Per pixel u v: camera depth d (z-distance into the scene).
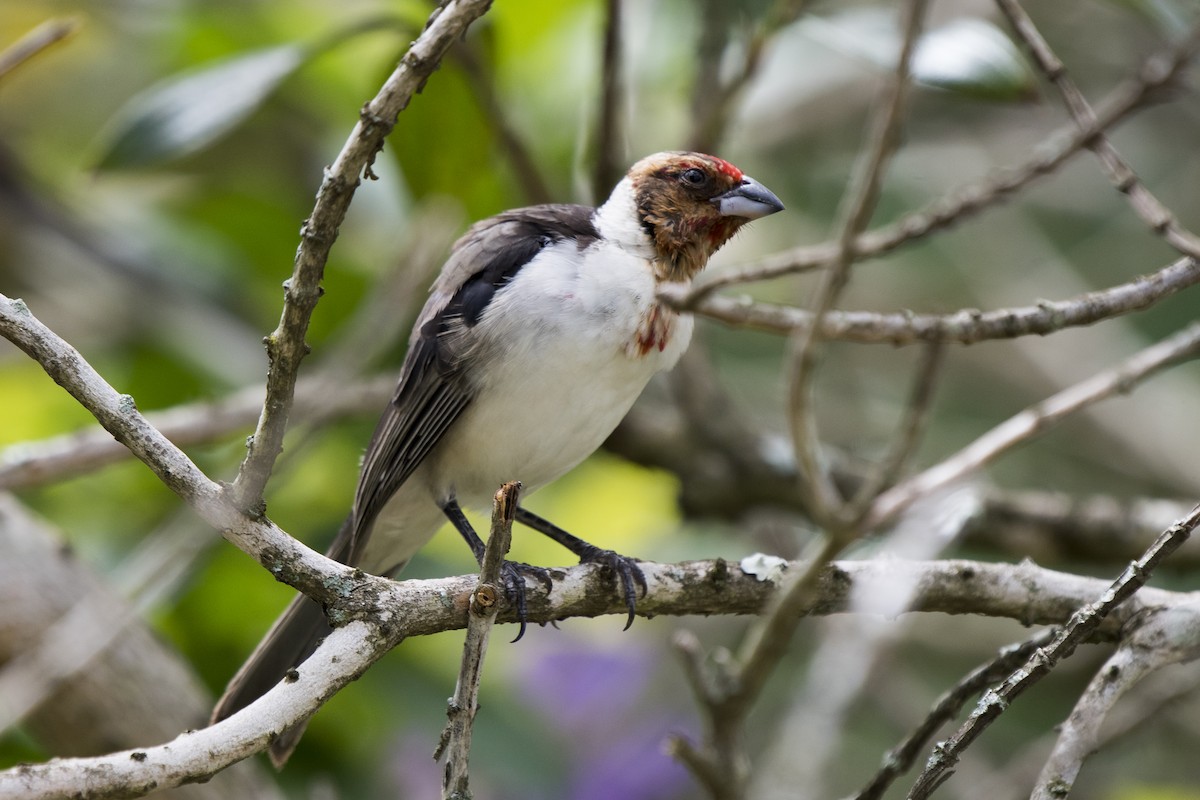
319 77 11.91
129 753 5.33
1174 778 11.80
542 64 11.62
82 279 12.62
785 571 7.34
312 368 12.22
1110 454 14.20
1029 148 14.66
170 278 12.45
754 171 13.98
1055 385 14.31
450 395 8.38
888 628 9.70
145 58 13.89
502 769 10.16
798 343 5.55
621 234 8.70
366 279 11.81
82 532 10.96
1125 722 8.99
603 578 7.34
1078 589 7.28
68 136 14.05
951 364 14.66
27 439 11.69
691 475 11.52
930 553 8.68
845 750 12.45
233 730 5.60
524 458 8.52
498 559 5.94
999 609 7.28
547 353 8.12
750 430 11.72
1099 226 15.17
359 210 12.09
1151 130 15.05
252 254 12.42
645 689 11.24
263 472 5.90
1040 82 14.13
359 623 6.14
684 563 7.42
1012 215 14.94
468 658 5.94
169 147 9.54
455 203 10.72
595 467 12.79
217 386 12.09
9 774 5.11
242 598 10.44
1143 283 6.73
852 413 14.53
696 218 8.75
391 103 5.47
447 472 8.73
